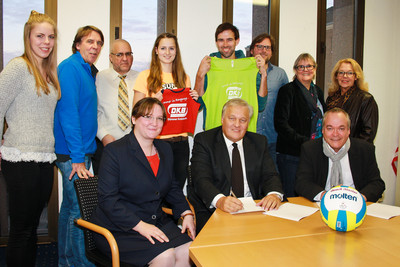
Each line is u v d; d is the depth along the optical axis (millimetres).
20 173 1849
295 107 2967
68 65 2250
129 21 3330
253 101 2771
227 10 3561
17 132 1835
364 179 2238
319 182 2240
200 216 2047
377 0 4141
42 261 2764
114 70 2744
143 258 1606
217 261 1099
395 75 4289
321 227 1466
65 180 2326
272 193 1905
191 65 3479
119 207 1700
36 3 3111
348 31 4098
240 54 3070
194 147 2201
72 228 2342
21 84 1832
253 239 1306
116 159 1767
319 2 3859
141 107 1785
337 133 2104
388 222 1561
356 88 3195
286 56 3797
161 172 1872
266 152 2213
